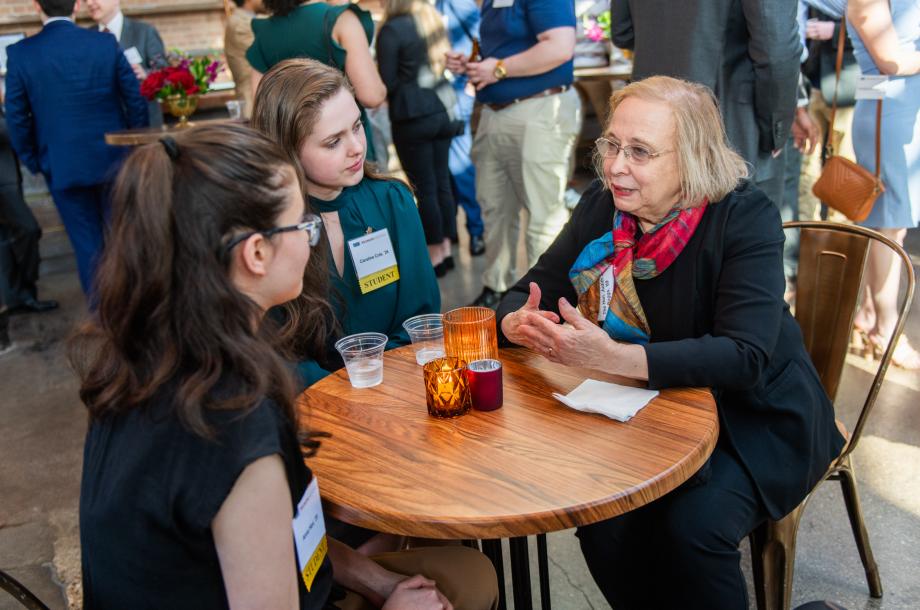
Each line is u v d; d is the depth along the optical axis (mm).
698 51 2580
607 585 1634
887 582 1966
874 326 3125
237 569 906
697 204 1567
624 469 1196
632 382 1496
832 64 3398
